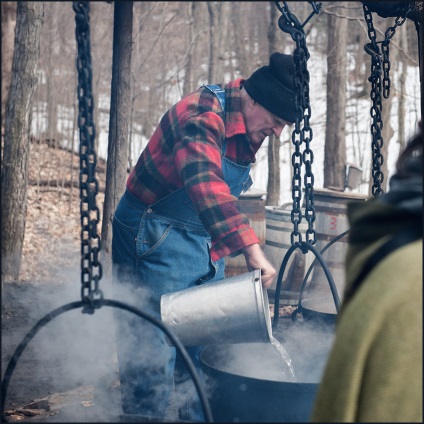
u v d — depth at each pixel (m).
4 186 6.93
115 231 3.09
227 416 2.08
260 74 2.83
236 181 2.99
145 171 2.93
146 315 1.76
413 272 1.23
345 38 8.48
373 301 1.24
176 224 2.93
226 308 2.34
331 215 6.26
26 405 3.74
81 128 1.90
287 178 11.41
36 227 8.91
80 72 1.87
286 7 2.61
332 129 8.44
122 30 4.78
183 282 2.95
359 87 14.79
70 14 13.37
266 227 6.39
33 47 7.04
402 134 10.84
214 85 2.94
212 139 2.76
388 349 1.21
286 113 2.80
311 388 1.95
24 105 6.87
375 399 1.22
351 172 7.76
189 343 2.42
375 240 1.36
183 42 13.35
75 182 10.61
